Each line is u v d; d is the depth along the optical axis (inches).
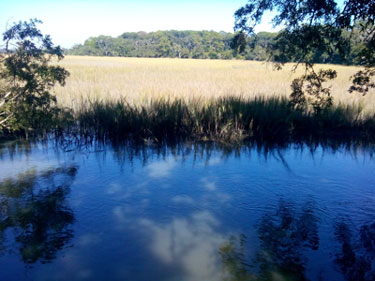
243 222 224.5
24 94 393.4
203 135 453.1
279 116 476.1
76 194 265.3
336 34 274.5
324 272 172.9
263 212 238.7
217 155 378.0
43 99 399.9
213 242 199.9
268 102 540.4
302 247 195.6
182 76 986.7
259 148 410.6
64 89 641.0
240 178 303.4
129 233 209.2
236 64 1878.7
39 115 406.0
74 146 405.7
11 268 173.9
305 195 268.2
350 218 230.7
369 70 291.7
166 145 418.0
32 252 188.2
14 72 370.9
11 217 227.3
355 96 600.4
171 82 792.3
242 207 246.1
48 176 303.3
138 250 191.0
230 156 374.3
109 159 357.4
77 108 498.3
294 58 331.0
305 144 431.2
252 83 809.5
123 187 280.1
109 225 218.5
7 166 330.0
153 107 491.2
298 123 480.4
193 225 219.5
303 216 233.3
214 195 266.1
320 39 287.6
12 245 194.7
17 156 362.9
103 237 204.4
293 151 399.5
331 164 347.9
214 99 547.2
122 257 184.5
